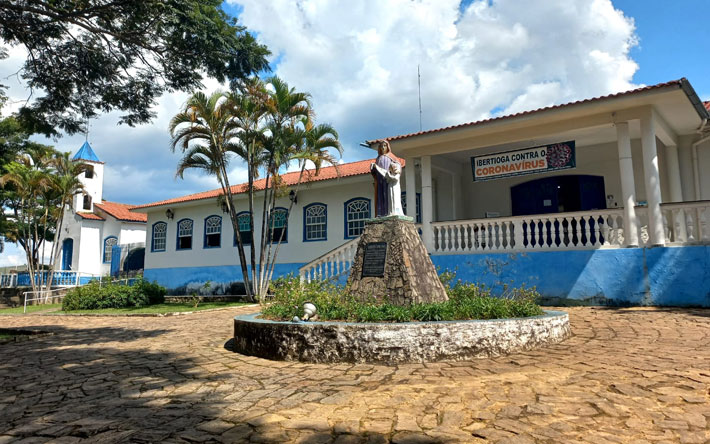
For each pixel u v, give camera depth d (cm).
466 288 898
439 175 1706
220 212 2183
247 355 706
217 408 443
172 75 976
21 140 2156
